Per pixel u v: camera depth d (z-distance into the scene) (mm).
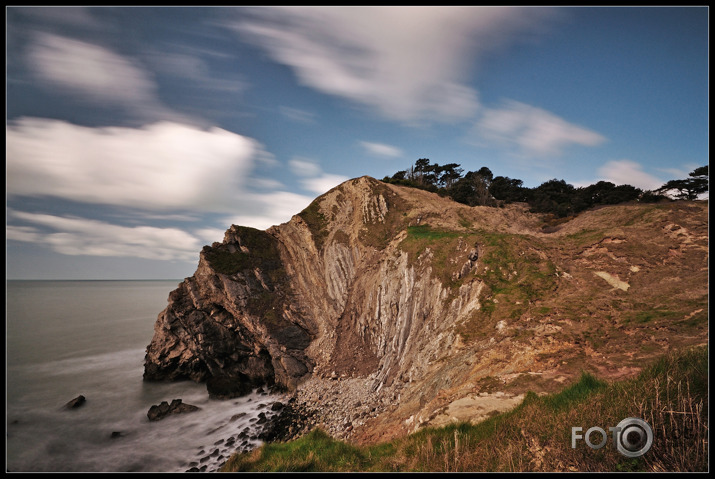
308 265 54250
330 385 39219
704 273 30578
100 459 26703
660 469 7000
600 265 37281
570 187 94750
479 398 17906
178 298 47469
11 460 26234
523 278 37750
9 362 50750
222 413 35250
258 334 44812
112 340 67312
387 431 24453
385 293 45500
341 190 69312
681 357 11031
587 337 23344
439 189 91375
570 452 8703
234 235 53688
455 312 37188
